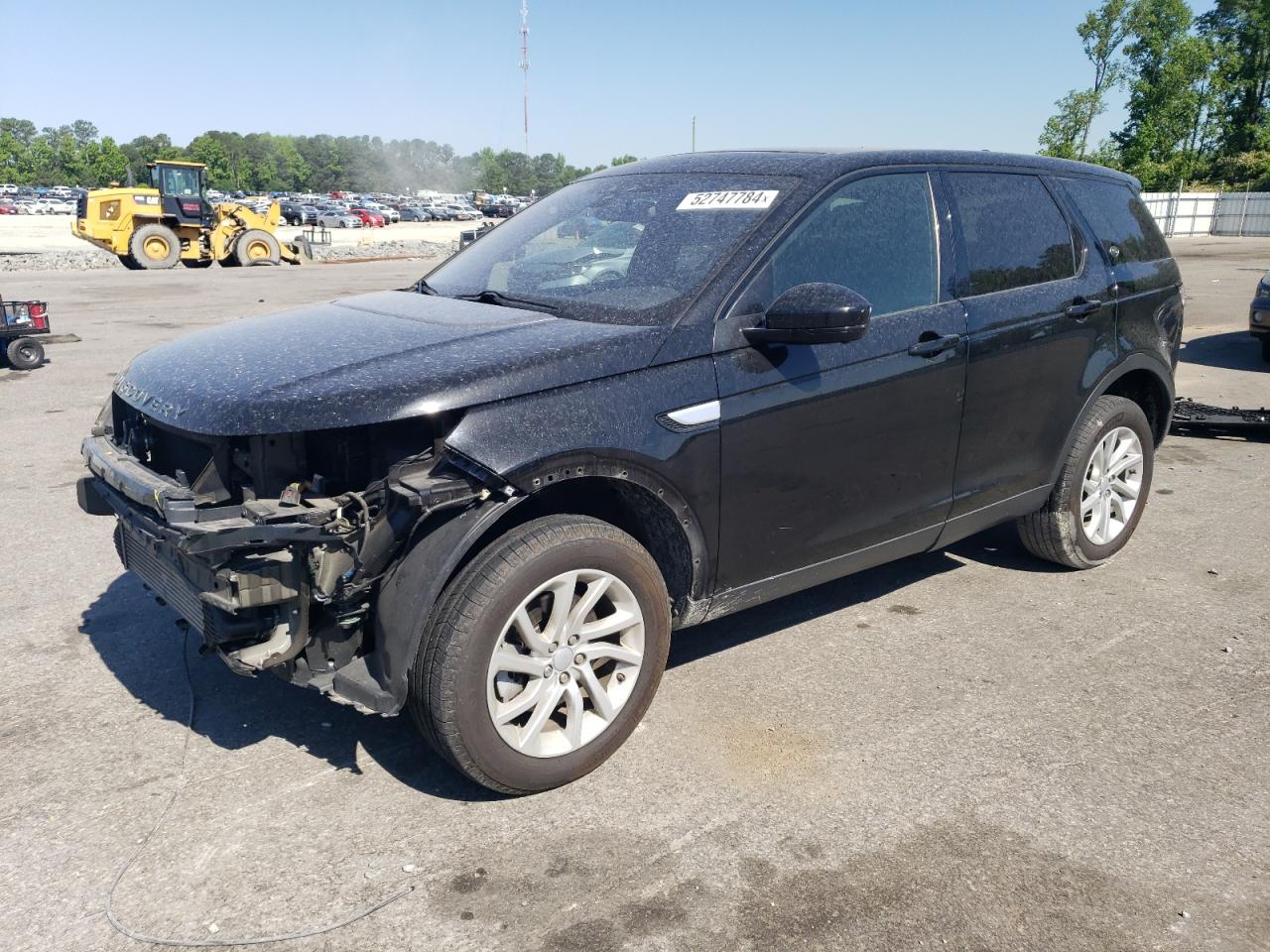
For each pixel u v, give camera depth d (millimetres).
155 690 3715
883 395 3627
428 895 2627
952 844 2855
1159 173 46594
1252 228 43781
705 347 3213
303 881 2680
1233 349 11727
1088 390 4504
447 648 2775
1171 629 4297
